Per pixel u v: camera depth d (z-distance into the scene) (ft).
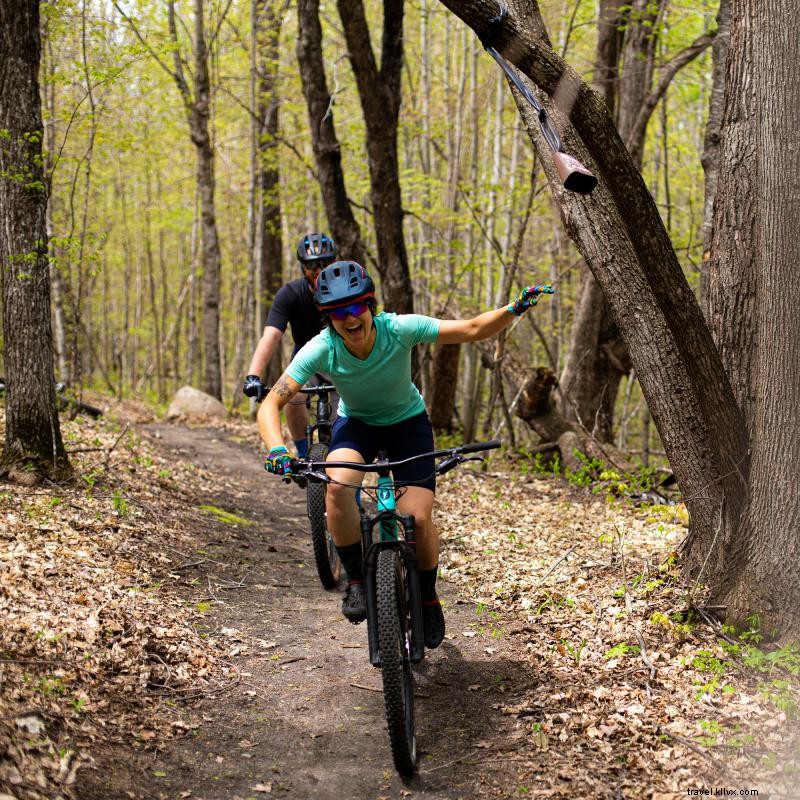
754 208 16.80
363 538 12.57
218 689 13.85
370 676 14.82
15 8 20.31
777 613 14.82
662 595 16.87
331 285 11.98
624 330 16.99
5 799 9.24
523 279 61.16
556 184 17.42
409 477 13.38
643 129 39.22
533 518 25.34
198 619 16.26
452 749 12.48
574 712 13.17
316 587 19.61
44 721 11.13
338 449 13.42
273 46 54.44
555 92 13.08
